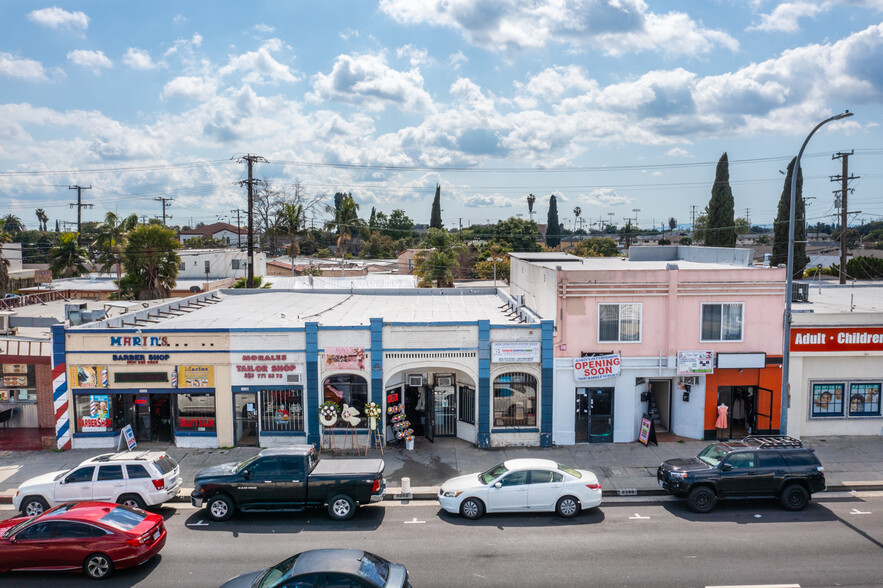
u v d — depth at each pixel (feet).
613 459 68.85
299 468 53.57
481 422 73.20
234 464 56.18
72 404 72.38
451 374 77.25
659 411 81.61
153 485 53.98
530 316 77.92
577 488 53.83
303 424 73.15
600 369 72.84
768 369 75.31
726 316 74.43
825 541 48.29
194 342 72.08
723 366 73.82
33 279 192.75
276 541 49.06
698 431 76.07
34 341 75.46
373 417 70.54
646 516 54.29
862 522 52.44
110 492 53.62
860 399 77.82
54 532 42.73
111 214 192.13
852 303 85.10
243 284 160.35
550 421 73.46
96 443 72.79
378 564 35.45
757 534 49.80
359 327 71.92
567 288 72.74
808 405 77.61
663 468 57.88
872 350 75.72
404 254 248.52
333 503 53.47
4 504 58.54
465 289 117.70
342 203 265.75
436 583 41.42
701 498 55.01
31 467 66.85
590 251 312.91
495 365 73.00
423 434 78.48
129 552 42.73
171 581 42.16
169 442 74.64
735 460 55.62
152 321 83.30
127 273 142.92
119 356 71.97
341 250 265.34
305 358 72.08
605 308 73.41
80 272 205.67
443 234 178.91
